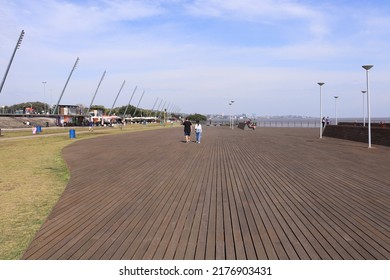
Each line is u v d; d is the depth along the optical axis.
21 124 65.00
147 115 162.88
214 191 7.77
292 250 4.36
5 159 14.38
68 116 76.75
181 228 5.23
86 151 17.56
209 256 4.21
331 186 8.16
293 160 13.05
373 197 7.04
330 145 19.80
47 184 8.84
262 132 39.03
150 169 11.12
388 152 15.60
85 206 6.59
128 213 6.07
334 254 4.22
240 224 5.40
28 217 5.96
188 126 23.25
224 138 27.83
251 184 8.52
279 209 6.23
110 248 4.48
